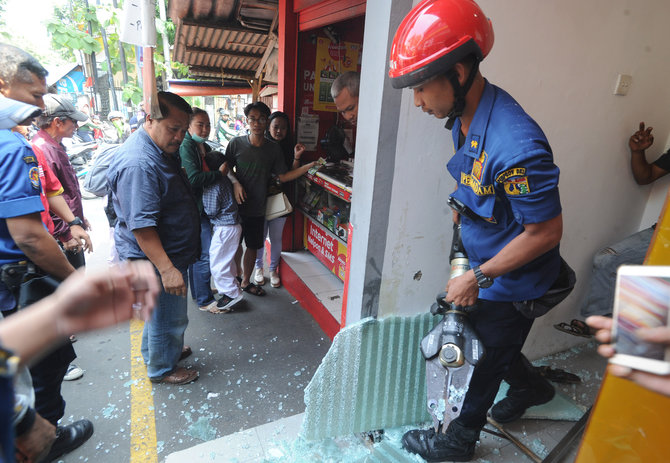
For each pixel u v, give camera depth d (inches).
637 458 35.9
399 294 73.9
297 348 116.6
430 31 45.1
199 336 120.7
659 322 23.9
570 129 82.3
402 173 65.5
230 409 91.4
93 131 451.8
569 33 72.7
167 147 81.4
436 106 51.6
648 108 92.4
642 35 82.8
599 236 100.3
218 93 311.7
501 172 47.7
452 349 55.4
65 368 74.3
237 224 126.6
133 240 85.7
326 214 139.5
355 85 88.7
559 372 98.7
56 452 76.6
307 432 76.8
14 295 65.6
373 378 77.2
